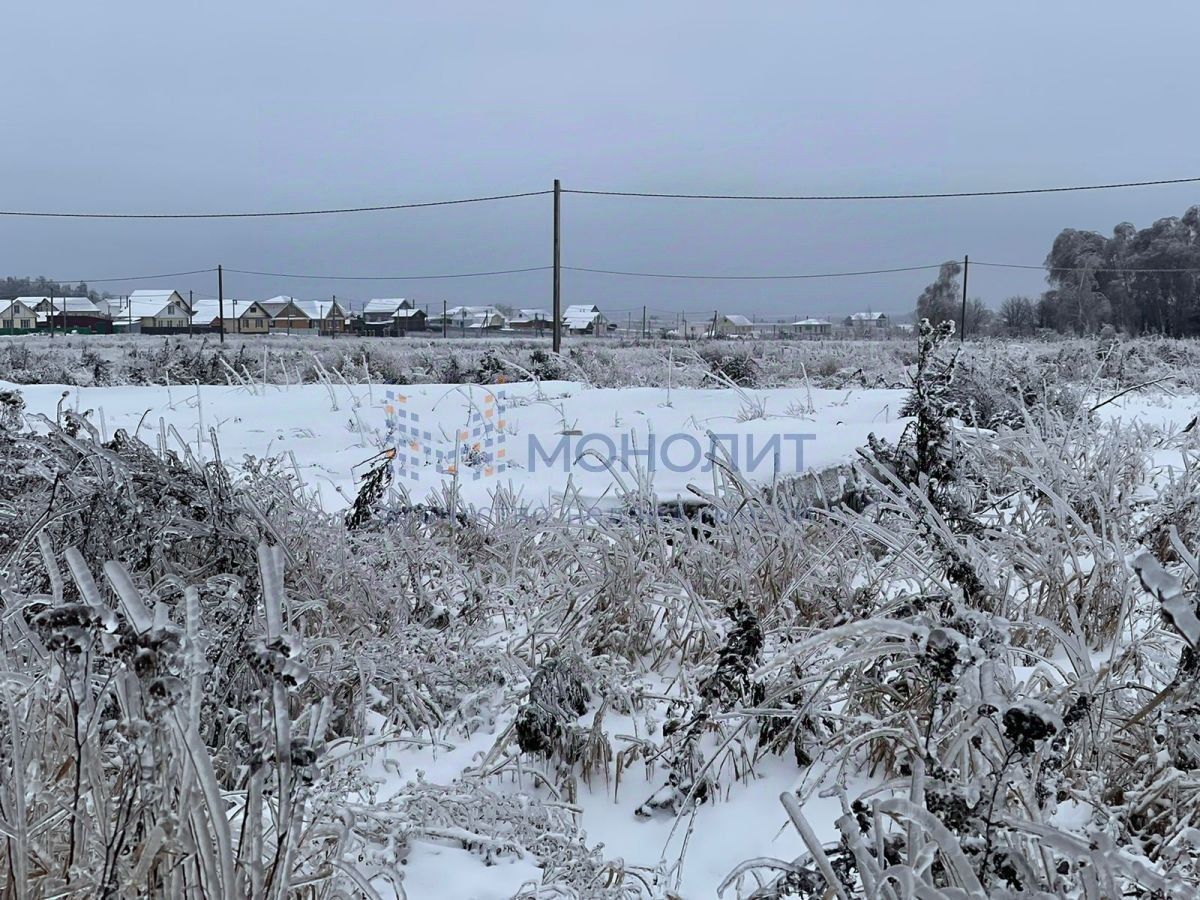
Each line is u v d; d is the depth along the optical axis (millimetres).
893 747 3551
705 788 3545
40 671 2938
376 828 2986
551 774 3701
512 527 5957
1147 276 78438
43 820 2240
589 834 3426
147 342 53562
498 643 4703
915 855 2180
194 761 1845
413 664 4152
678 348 34438
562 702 3900
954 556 4199
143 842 1962
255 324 96875
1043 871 2293
